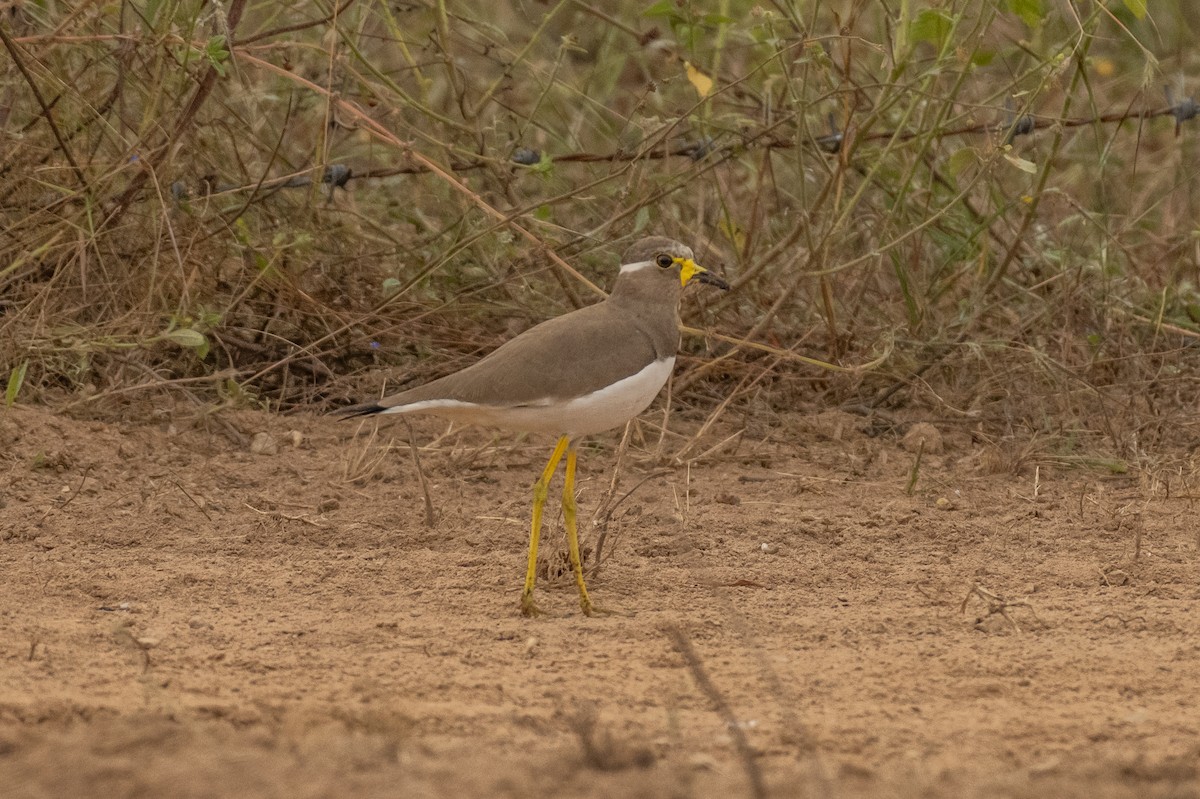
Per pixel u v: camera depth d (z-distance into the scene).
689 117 14.19
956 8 14.98
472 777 6.07
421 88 13.84
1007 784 6.23
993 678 7.98
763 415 13.45
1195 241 15.05
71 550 10.11
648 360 9.23
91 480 11.39
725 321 14.06
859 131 13.18
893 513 11.27
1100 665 8.19
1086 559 10.34
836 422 13.30
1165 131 17.70
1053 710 7.48
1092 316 14.34
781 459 12.64
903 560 10.34
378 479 11.89
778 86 14.70
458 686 7.62
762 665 7.95
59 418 12.27
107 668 7.76
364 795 5.79
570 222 15.06
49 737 6.42
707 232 15.00
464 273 13.80
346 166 13.89
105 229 13.01
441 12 13.77
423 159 12.58
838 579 9.88
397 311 13.70
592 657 8.23
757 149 14.66
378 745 6.44
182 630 8.52
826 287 13.33
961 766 6.57
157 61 12.55
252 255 13.45
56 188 12.62
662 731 6.96
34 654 7.90
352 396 13.39
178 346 13.45
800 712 7.36
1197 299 14.48
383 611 9.06
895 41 13.66
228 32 12.10
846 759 6.64
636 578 9.81
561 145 16.41
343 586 9.54
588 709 7.23
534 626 8.78
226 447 12.40
